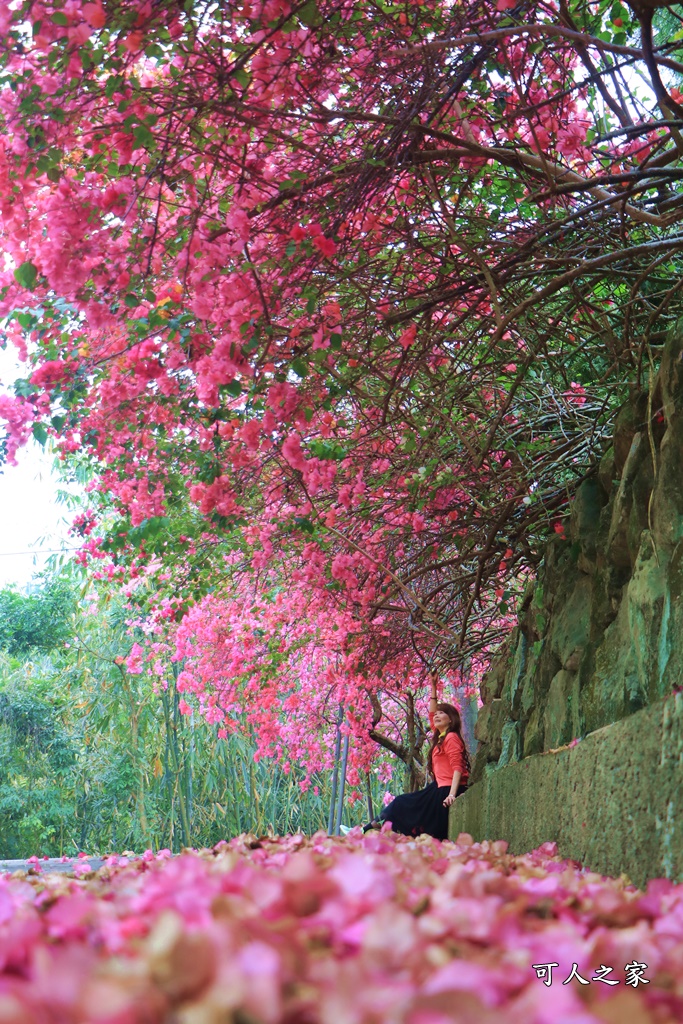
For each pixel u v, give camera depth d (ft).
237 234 14.44
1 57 13.33
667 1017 3.22
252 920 3.55
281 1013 2.69
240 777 69.67
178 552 25.44
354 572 25.81
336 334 15.11
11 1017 2.51
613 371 20.42
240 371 14.79
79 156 15.39
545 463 22.67
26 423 17.87
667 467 14.11
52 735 80.43
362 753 46.98
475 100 17.08
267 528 26.58
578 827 13.15
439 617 29.43
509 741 23.91
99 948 3.91
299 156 15.76
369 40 15.39
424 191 16.53
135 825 72.18
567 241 18.66
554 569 20.97
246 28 14.43
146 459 21.02
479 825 23.85
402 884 5.08
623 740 11.23
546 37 15.98
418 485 21.49
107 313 14.78
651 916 5.06
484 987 2.97
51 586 92.79
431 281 18.07
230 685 42.19
